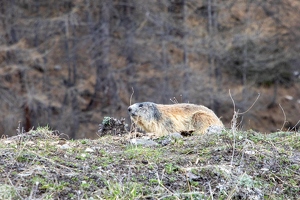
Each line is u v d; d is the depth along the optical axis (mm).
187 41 45344
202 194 9641
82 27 47250
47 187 9484
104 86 44688
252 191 9875
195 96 43656
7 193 9094
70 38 45250
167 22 45125
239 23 48125
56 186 9523
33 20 44625
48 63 45875
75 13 45125
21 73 43094
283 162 10820
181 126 15234
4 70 41844
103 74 44719
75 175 9906
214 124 15273
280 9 51188
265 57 47812
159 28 45969
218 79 47594
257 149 11219
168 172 10203
